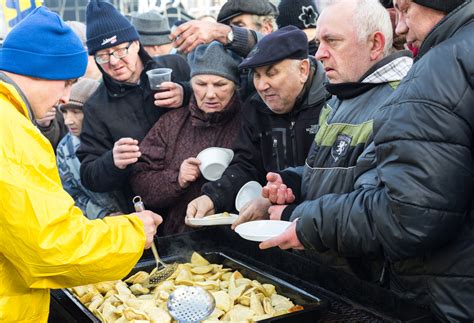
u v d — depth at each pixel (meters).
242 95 2.47
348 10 1.57
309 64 2.08
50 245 1.15
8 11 3.16
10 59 1.28
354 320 1.38
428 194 1.13
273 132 2.17
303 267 1.68
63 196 1.20
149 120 2.55
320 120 1.80
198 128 2.43
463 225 1.23
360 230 1.26
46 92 1.33
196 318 1.47
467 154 1.15
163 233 2.49
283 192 1.80
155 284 1.79
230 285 1.66
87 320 1.40
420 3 1.24
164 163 2.46
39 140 1.20
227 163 2.31
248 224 1.68
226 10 2.70
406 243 1.17
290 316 1.36
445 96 1.14
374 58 1.59
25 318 1.27
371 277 1.60
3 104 1.18
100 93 2.59
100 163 2.41
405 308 1.33
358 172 1.46
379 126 1.22
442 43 1.20
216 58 2.27
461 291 1.23
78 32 3.37
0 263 1.22
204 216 2.11
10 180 1.12
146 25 3.36
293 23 2.61
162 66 2.73
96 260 1.22
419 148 1.14
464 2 1.21
